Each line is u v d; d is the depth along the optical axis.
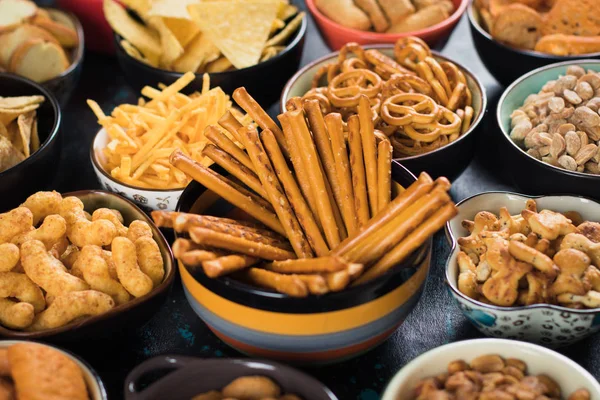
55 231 0.68
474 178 0.82
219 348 0.69
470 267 0.67
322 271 0.60
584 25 0.85
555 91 0.78
